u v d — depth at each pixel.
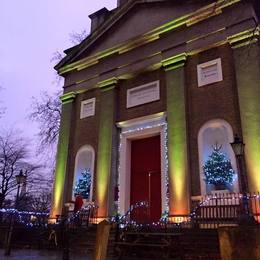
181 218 14.01
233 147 11.02
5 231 16.14
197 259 10.30
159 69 17.89
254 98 13.73
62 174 19.44
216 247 10.29
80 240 13.88
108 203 16.80
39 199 43.38
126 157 17.91
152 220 16.06
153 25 18.98
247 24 15.04
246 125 13.54
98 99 20.08
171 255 10.93
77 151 19.72
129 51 19.39
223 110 14.66
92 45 21.59
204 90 15.65
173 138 15.62
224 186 13.51
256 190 12.51
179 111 15.88
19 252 12.77
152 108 17.34
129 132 18.12
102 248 3.31
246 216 9.43
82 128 20.11
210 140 14.60
